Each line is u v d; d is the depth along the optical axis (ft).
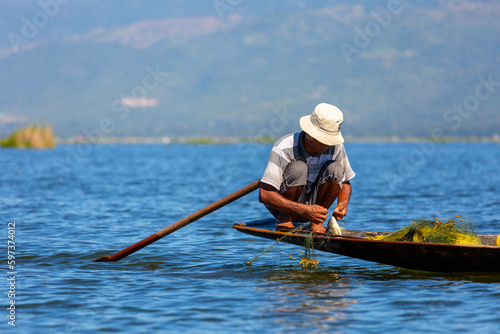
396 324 39.55
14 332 38.52
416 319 40.42
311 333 38.09
